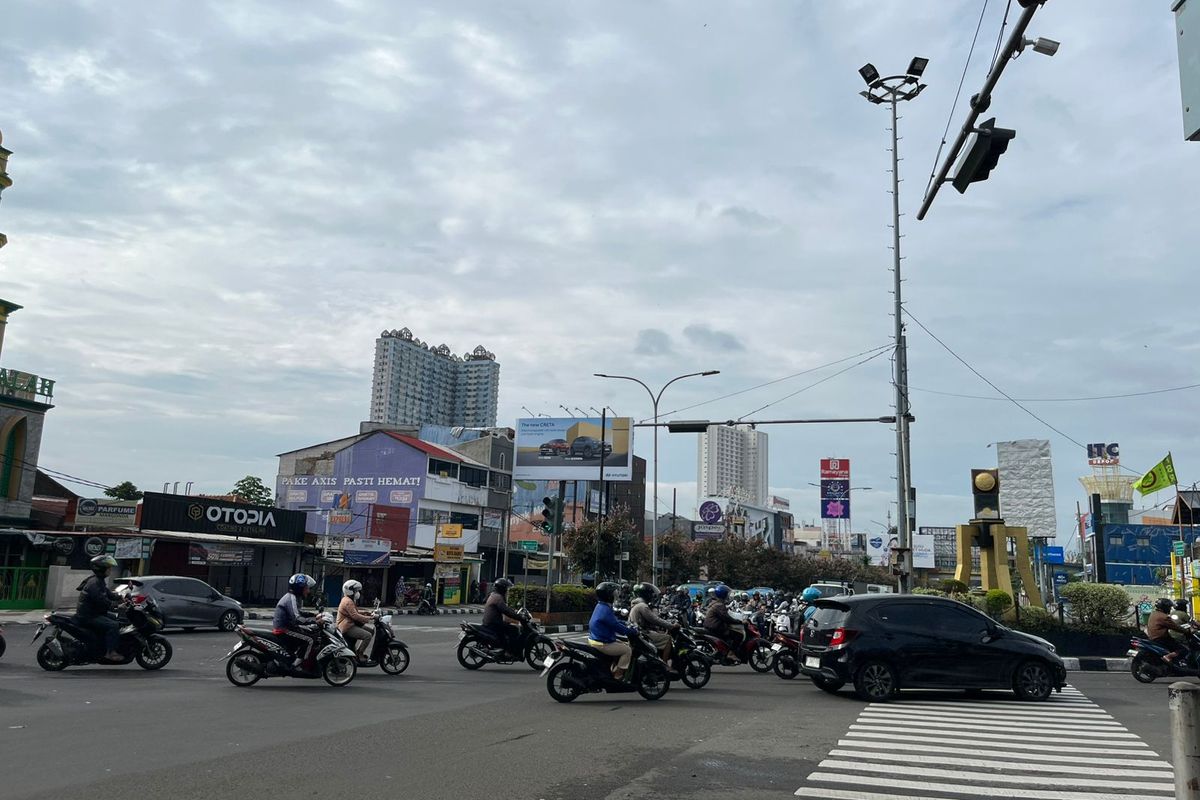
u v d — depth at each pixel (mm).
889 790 7305
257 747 8398
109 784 6797
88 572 31922
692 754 8586
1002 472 33938
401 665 15812
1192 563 29703
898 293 25688
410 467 56625
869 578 92375
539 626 17094
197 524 38781
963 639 13414
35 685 12547
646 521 93312
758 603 23297
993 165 8820
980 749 9234
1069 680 17781
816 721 10953
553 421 57094
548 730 9812
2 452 36281
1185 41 4441
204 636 23656
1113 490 56688
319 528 56875
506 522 60844
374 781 7125
